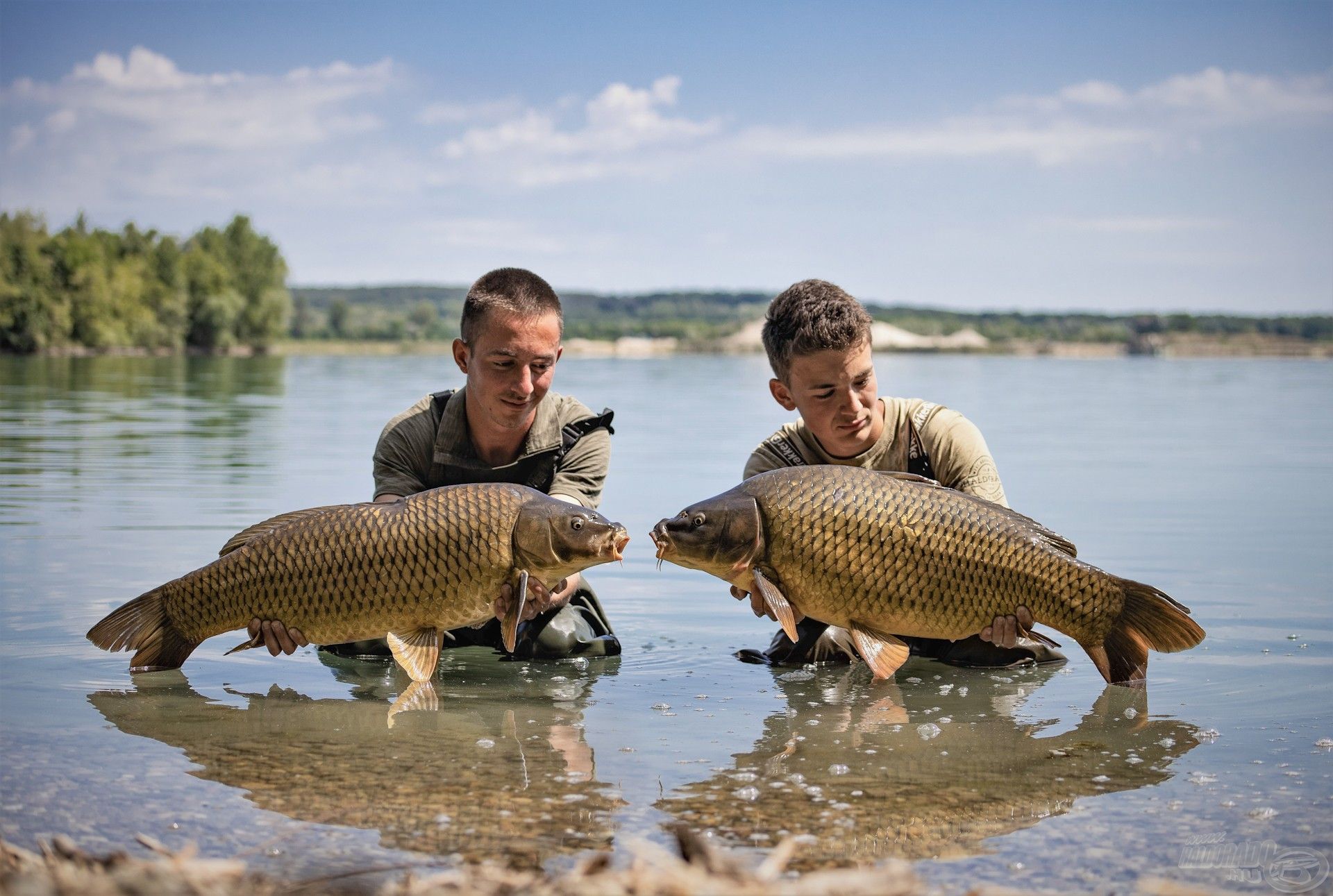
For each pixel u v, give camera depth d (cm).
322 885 249
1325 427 1698
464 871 250
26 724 376
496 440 504
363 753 346
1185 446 1400
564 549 410
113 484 980
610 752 348
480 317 477
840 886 232
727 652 497
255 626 429
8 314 7588
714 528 425
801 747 353
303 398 2350
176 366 4806
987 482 487
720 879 235
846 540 423
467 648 513
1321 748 350
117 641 435
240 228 10438
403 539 417
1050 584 423
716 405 2080
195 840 276
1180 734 366
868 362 474
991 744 355
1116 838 280
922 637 454
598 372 3847
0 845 250
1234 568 642
